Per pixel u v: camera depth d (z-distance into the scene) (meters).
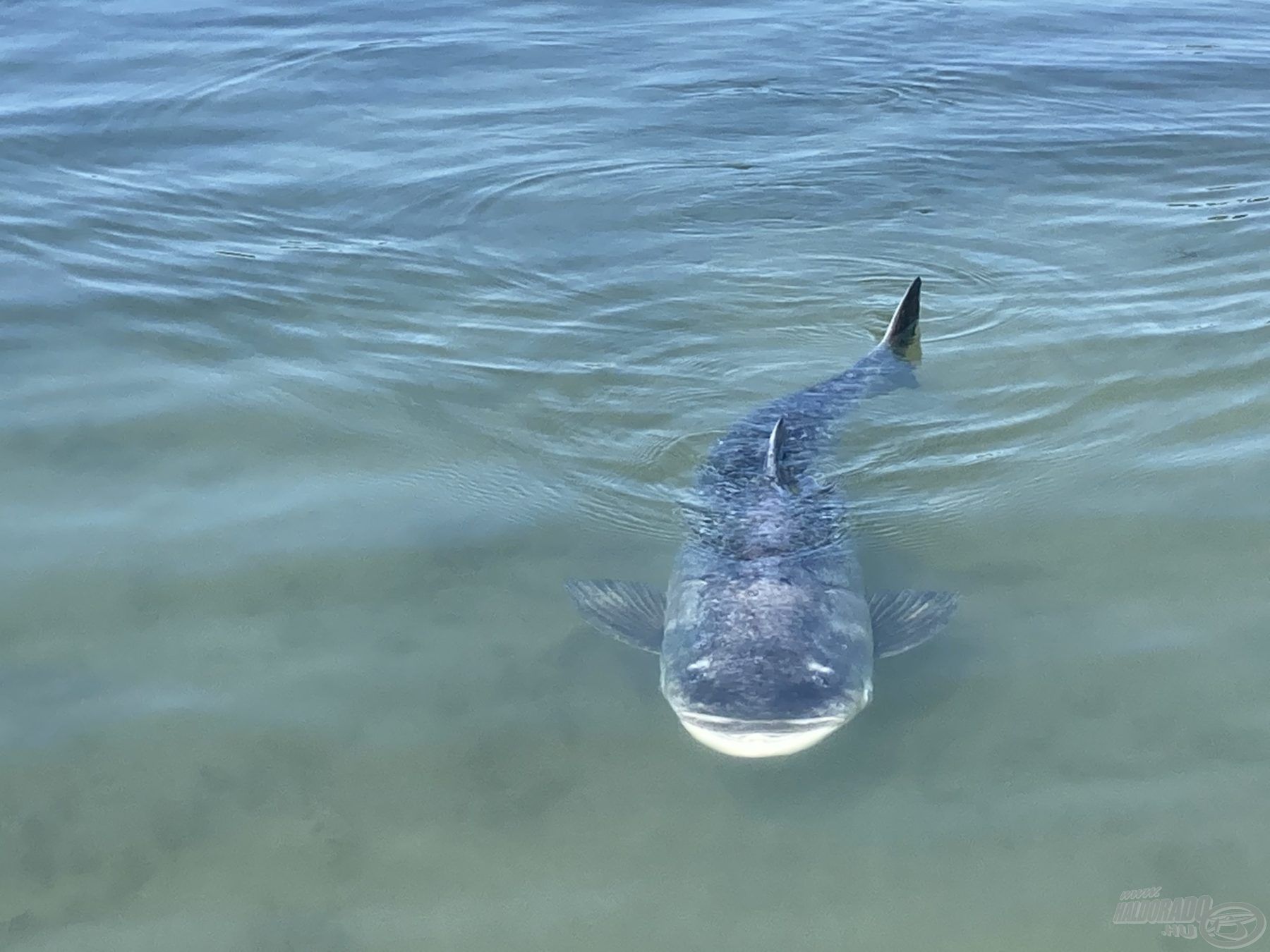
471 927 1.14
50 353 1.88
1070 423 1.74
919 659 1.38
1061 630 1.40
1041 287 2.11
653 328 2.02
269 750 1.29
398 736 1.30
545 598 1.47
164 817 1.23
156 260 2.15
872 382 1.85
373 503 1.61
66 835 1.21
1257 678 1.33
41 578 1.47
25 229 2.22
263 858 1.19
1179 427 1.70
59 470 1.64
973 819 1.21
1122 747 1.27
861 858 1.19
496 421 1.77
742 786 1.25
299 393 1.81
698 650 1.31
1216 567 1.46
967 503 1.60
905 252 2.25
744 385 1.88
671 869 1.18
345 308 2.03
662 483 1.65
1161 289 2.07
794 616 1.34
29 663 1.37
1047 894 1.15
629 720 1.32
